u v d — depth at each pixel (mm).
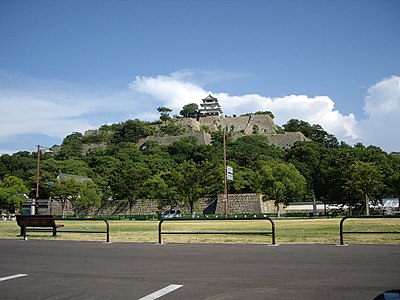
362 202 56125
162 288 7656
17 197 63906
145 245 14703
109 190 67625
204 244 14695
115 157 99500
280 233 19391
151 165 82688
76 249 13711
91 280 8508
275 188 56094
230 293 7168
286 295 6945
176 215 56875
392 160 59844
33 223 18875
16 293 7395
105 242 15891
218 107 152125
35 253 12781
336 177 55875
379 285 7586
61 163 88625
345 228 22703
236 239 16469
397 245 13344
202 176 56719
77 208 68750
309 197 68438
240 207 61406
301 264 9938
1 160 96750
